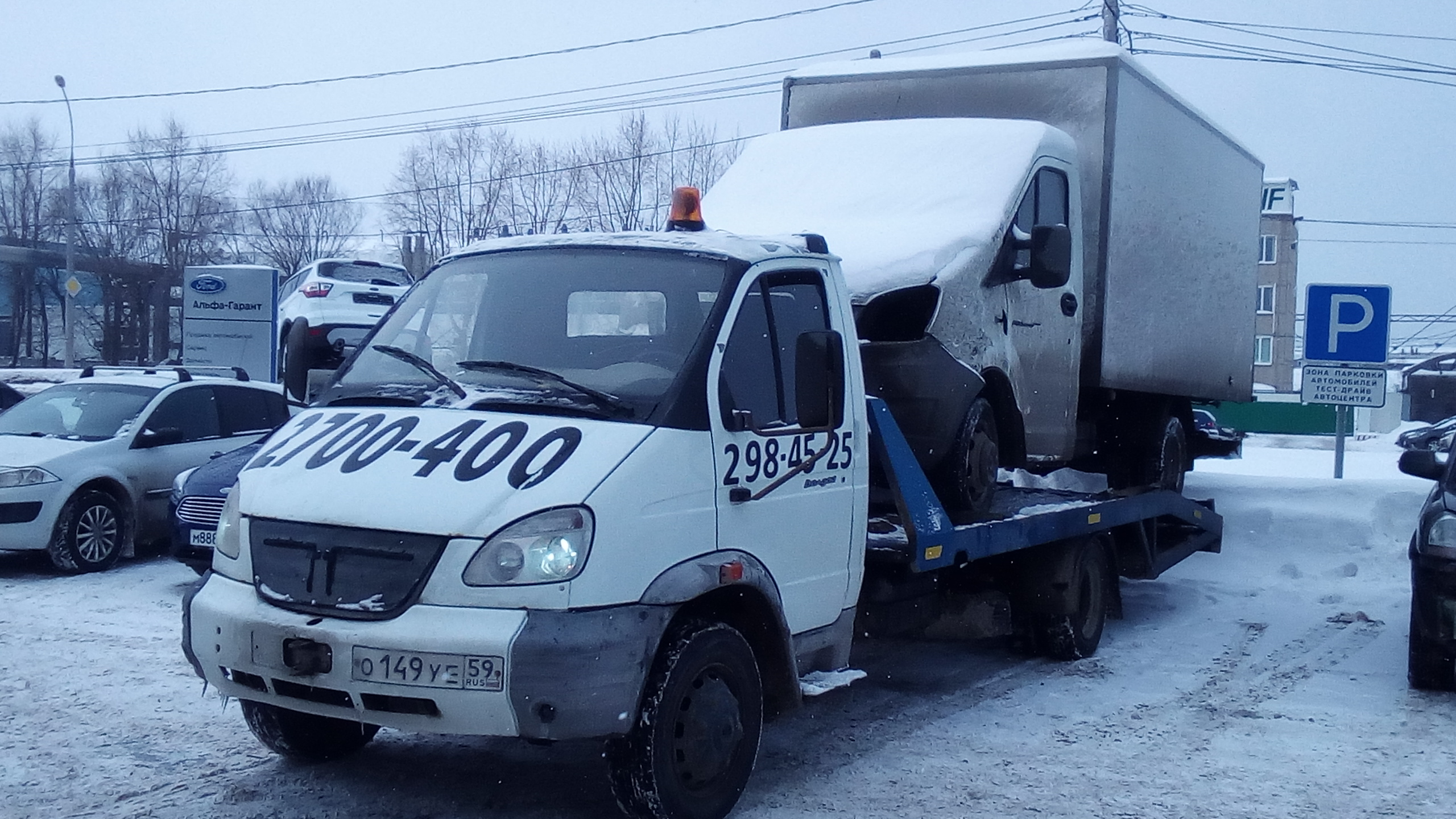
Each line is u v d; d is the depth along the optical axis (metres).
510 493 4.47
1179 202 10.63
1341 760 6.23
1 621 8.95
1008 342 7.80
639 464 4.65
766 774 5.82
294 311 19.67
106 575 10.99
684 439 4.85
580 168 35.31
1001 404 7.84
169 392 12.04
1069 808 5.43
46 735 6.17
